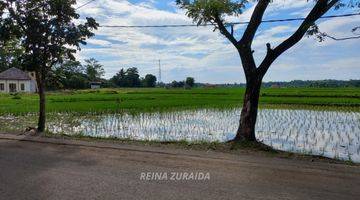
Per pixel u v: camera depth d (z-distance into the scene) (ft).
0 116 84.17
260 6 41.73
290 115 86.58
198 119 77.00
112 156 35.24
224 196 23.25
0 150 38.75
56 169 30.01
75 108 97.91
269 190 24.45
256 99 42.27
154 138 53.11
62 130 61.00
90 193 23.80
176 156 34.91
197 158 33.96
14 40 56.59
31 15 50.47
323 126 67.10
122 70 416.26
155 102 120.78
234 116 82.74
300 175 28.12
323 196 23.30
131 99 140.56
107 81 407.03
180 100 132.98
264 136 55.98
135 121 73.36
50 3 50.67
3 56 269.85
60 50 52.37
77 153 36.88
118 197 23.03
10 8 50.60
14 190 24.49
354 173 28.73
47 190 24.45
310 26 39.06
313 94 169.58
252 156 35.14
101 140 45.88
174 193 23.80
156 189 24.63
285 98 143.02
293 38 39.91
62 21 51.98
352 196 23.31
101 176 27.81
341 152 43.68
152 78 424.05
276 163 31.99
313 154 39.29
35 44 51.88
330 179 27.04
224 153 36.60
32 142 44.21
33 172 29.09
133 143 43.34
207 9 42.37
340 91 203.62
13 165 31.55
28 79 267.39
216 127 65.41
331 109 102.17
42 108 55.36
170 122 72.08
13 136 48.80
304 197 23.11
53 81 57.26
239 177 27.53
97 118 78.23
